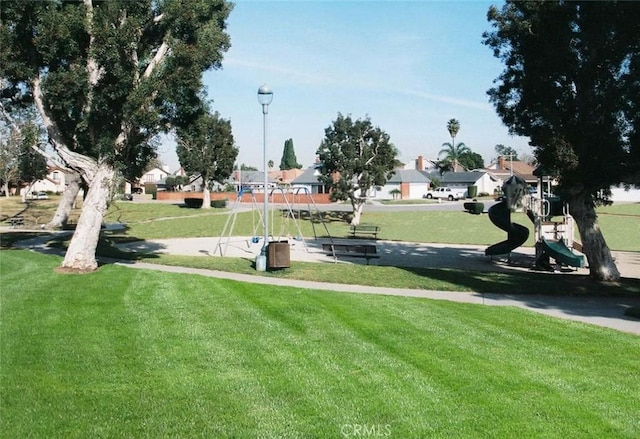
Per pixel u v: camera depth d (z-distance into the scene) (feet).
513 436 19.60
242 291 44.70
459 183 336.08
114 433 19.70
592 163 51.60
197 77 54.39
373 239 116.78
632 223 143.02
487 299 46.42
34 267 58.29
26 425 20.17
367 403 22.39
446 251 94.73
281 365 26.94
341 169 148.15
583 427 20.29
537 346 30.48
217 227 143.02
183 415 21.24
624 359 28.32
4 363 26.94
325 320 35.53
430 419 20.94
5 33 50.78
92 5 54.80
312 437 19.53
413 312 38.29
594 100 52.70
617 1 49.26
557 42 52.65
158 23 56.18
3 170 153.69
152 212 192.44
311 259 79.82
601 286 52.47
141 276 51.90
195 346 29.99
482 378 25.21
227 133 209.56
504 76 59.98
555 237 76.84
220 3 58.13
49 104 55.36
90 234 56.59
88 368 26.45
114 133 57.16
